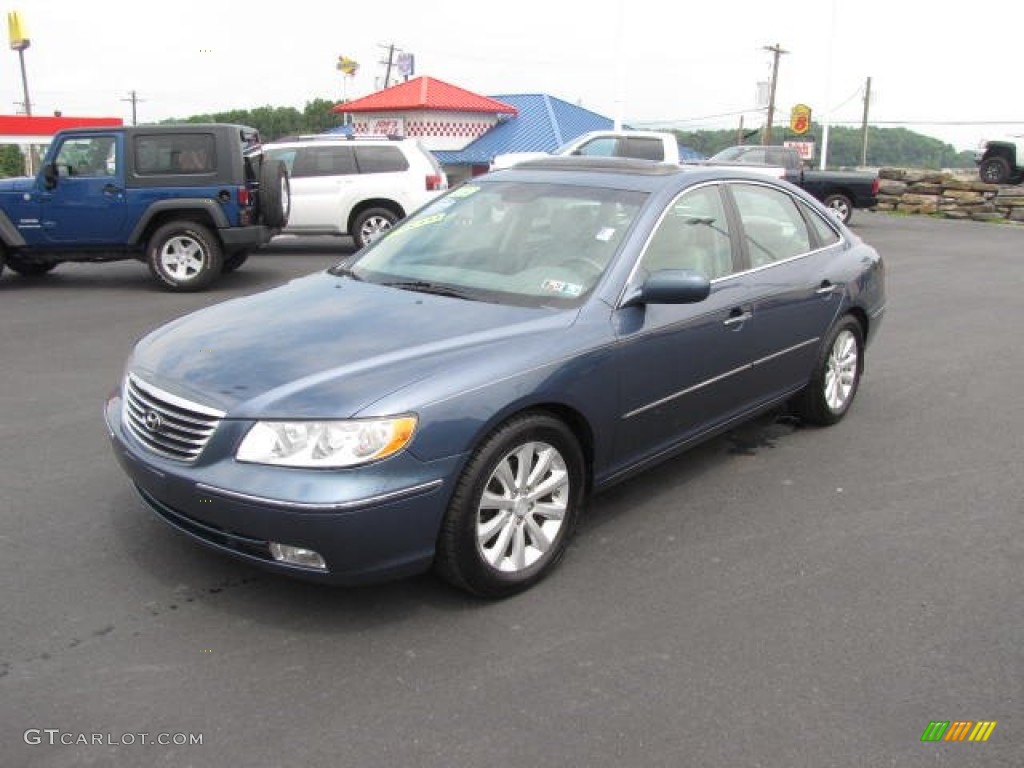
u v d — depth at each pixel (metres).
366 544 3.19
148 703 2.95
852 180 21.03
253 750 2.74
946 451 5.53
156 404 3.52
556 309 3.96
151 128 10.64
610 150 16.72
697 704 3.01
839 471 5.16
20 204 10.73
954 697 3.08
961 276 13.06
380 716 2.91
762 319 4.91
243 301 4.39
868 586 3.83
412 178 14.73
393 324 3.82
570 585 3.79
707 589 3.78
